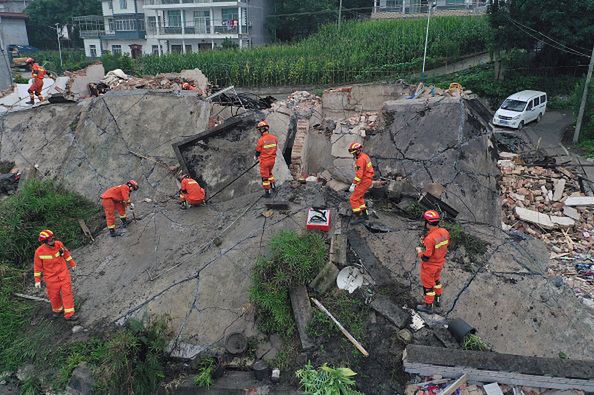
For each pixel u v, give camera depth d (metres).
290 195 10.15
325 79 27.48
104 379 6.73
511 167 13.45
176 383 6.99
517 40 23.66
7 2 59.72
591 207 11.80
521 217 11.40
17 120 14.01
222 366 7.13
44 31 53.56
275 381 6.89
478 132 10.83
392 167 10.73
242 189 10.98
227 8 38.69
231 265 8.48
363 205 8.95
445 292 7.80
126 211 10.91
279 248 8.12
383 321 7.39
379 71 26.73
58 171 12.33
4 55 22.12
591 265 9.76
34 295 8.81
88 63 35.69
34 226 10.12
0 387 7.18
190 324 7.79
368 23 32.59
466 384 6.47
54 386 6.92
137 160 12.05
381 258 8.37
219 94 13.83
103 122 12.84
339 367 6.86
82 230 10.37
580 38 21.98
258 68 28.53
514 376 6.32
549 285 7.79
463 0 35.47
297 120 13.43
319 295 7.80
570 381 6.20
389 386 6.66
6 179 12.24
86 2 53.41
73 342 7.52
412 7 36.69
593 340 6.96
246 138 11.77
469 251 8.43
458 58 28.23
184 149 11.56
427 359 6.46
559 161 16.36
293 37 40.84
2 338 7.77
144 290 8.47
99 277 9.05
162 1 40.06
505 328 7.27
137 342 7.27
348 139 11.64
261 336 7.52
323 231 8.78
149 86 15.19
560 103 23.73
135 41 45.50
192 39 41.00
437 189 9.87
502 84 24.73
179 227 9.96
